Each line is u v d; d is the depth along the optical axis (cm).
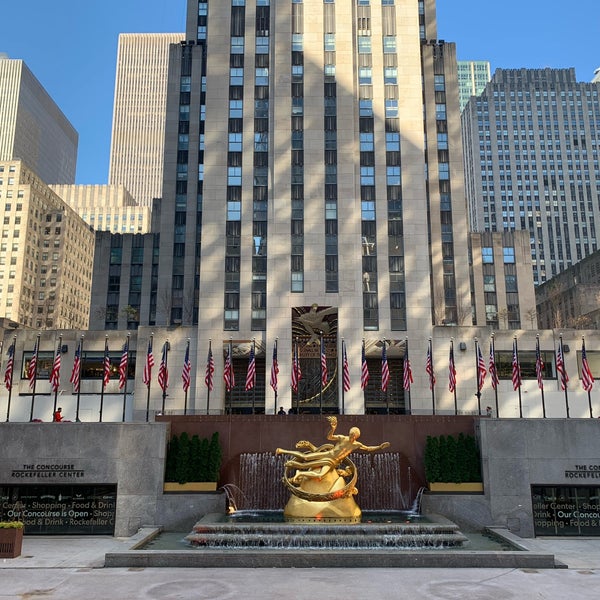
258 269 5784
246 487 3228
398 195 6019
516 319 8675
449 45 8356
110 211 19362
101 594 1878
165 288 8062
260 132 6116
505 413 5378
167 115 8469
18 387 5547
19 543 2494
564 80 17275
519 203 16138
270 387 5438
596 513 3036
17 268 13462
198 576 2123
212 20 6378
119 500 3009
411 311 5691
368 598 1828
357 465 3266
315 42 6178
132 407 5425
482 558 2295
